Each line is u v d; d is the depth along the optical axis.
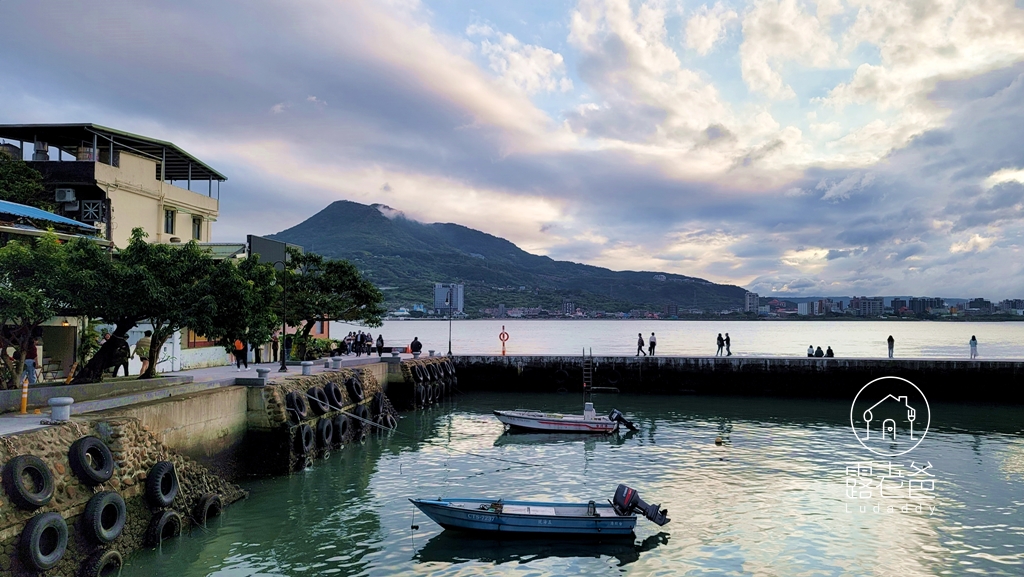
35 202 35.97
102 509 16.53
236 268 28.83
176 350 36.09
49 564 14.71
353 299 51.72
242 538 20.42
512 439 37.69
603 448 35.03
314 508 23.62
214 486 23.02
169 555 18.73
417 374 49.56
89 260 23.19
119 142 42.62
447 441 36.91
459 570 18.50
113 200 39.16
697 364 58.66
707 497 25.61
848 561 19.34
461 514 21.19
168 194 44.72
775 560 19.41
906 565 19.06
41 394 20.36
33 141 40.84
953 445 35.59
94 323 29.05
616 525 21.05
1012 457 32.56
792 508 24.25
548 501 24.22
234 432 26.86
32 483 14.92
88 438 16.92
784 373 57.06
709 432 39.84
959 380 54.00
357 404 37.69
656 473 29.38
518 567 18.81
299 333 51.34
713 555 19.80
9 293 20.11
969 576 18.33
